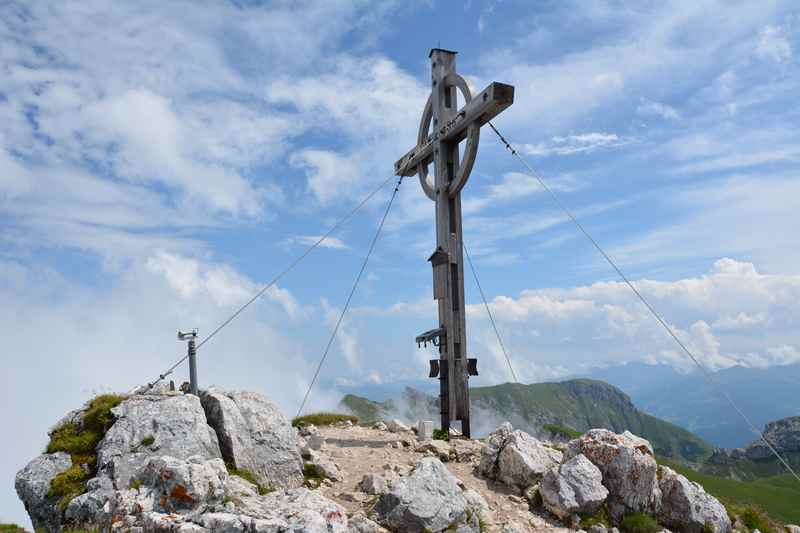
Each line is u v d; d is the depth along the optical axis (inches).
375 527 424.2
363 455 626.8
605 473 540.4
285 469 525.0
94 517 426.9
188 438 494.0
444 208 789.2
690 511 543.2
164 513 388.5
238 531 359.3
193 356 579.8
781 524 634.2
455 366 756.6
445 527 435.2
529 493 531.5
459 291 770.8
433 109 828.6
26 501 475.5
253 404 560.4
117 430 494.6
